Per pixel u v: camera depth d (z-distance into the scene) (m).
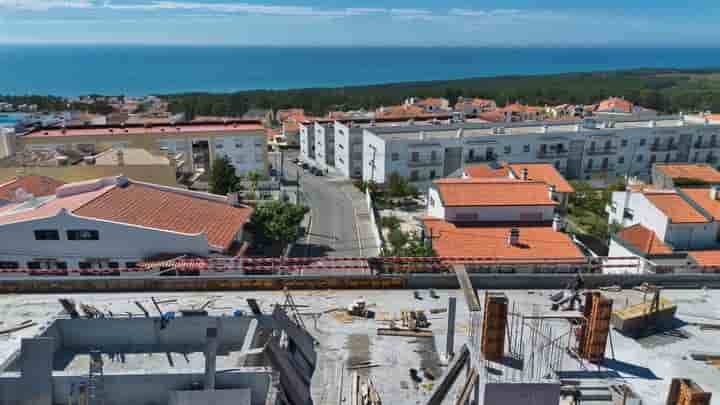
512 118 132.62
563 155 99.56
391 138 96.94
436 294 22.50
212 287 22.81
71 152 73.19
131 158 65.50
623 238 54.03
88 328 16.81
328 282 22.89
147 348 16.86
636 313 19.05
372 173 99.12
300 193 98.12
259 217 58.81
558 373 15.81
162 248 40.50
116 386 13.84
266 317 17.06
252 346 15.78
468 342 15.58
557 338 16.41
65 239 39.66
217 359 16.03
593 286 22.97
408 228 76.81
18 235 39.28
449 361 17.36
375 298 22.09
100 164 63.69
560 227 55.78
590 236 71.00
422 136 96.06
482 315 16.30
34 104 182.88
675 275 23.05
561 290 22.66
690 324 19.67
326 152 120.12
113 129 97.56
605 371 16.30
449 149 95.00
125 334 16.97
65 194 47.69
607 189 91.25
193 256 40.41
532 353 14.73
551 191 59.16
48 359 13.81
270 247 62.28
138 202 45.44
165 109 189.38
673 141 105.06
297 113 171.12
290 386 15.01
